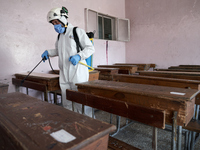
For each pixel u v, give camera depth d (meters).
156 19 5.16
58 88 2.22
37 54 3.33
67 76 2.03
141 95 1.25
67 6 3.86
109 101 1.19
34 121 0.73
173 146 1.08
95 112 2.91
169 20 4.89
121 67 4.20
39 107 0.94
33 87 2.26
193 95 1.10
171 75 2.43
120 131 2.14
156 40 5.23
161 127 0.91
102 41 4.98
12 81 2.91
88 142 0.57
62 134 0.60
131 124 2.37
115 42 5.50
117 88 1.40
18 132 0.63
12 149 0.65
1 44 2.84
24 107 0.95
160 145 1.78
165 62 5.10
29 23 3.18
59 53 2.06
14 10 2.96
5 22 2.86
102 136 0.63
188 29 4.55
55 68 3.65
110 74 3.25
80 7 4.19
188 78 2.26
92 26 4.67
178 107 1.05
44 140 0.56
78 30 1.93
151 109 0.95
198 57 4.44
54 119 0.75
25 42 3.14
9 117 0.79
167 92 1.19
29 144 0.54
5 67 2.91
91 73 2.51
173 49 4.89
